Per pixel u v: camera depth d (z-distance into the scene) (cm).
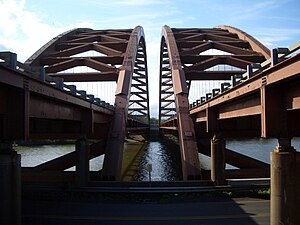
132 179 4384
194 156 3117
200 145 3866
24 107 1452
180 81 4050
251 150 7950
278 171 1434
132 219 1859
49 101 1930
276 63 1380
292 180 1421
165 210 2052
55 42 5828
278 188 1425
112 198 2352
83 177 2653
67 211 2025
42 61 5125
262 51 5141
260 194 2417
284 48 1366
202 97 3344
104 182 2661
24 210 2042
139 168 5494
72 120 2558
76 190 2511
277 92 1500
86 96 2573
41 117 1792
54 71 4862
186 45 5800
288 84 1431
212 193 2464
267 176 2852
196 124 4022
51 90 1753
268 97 1496
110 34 6425
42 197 2361
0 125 1465
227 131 2909
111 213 1986
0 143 1505
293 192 1414
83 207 2122
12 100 1458
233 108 2358
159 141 12062
